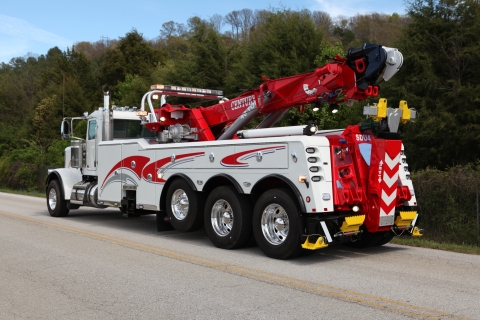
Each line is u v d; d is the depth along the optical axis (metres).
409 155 14.53
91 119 13.27
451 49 14.33
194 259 8.15
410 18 15.25
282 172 7.95
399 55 7.94
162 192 10.26
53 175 14.46
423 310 5.39
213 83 24.30
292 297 5.91
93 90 50.69
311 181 7.57
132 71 49.47
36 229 11.70
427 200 10.73
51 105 42.53
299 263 7.86
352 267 7.58
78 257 8.35
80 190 13.25
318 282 6.61
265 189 8.78
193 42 25.47
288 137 7.88
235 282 6.64
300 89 9.05
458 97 13.97
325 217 7.68
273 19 20.52
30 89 58.25
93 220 13.68
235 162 8.74
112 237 10.50
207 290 6.24
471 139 13.61
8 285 6.57
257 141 8.37
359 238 8.76
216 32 25.05
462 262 8.02
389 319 5.10
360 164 8.12
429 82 13.98
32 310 5.52
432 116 13.71
